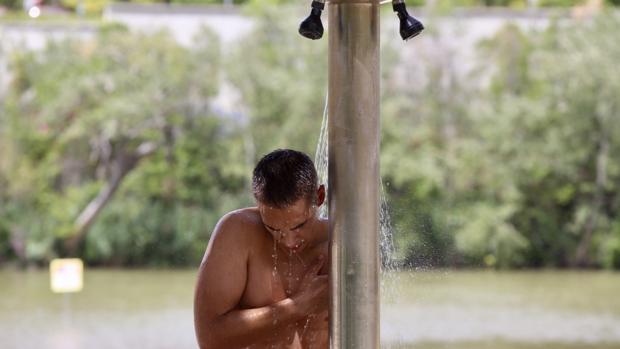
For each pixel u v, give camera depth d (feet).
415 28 12.03
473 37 137.90
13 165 126.93
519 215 127.65
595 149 127.13
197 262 127.65
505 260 124.98
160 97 127.85
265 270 12.72
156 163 129.08
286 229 12.26
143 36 130.72
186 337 72.33
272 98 129.59
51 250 126.11
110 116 124.98
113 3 144.15
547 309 87.25
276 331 12.51
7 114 127.65
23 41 133.49
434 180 124.98
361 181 11.60
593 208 126.82
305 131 127.95
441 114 129.90
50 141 128.77
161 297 96.02
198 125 129.39
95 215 127.34
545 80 128.57
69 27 140.15
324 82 129.90
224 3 170.50
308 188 12.07
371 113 11.60
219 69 130.00
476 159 127.34
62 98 127.03
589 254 126.82
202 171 129.39
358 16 11.48
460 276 116.16
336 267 11.76
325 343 12.72
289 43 132.87
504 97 130.41
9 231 125.70
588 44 128.57
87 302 92.53
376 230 11.74
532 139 128.06
